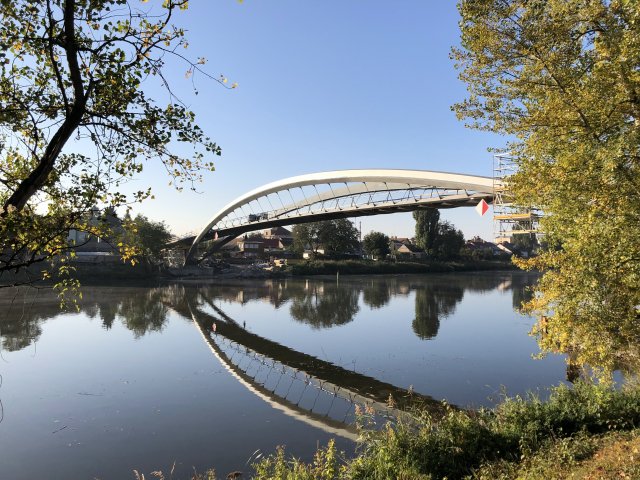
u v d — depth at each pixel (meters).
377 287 57.25
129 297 44.25
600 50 6.27
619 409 7.96
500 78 7.43
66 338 23.75
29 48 4.23
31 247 4.22
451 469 6.56
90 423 12.21
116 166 4.61
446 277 76.44
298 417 12.62
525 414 7.98
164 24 4.14
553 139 6.97
